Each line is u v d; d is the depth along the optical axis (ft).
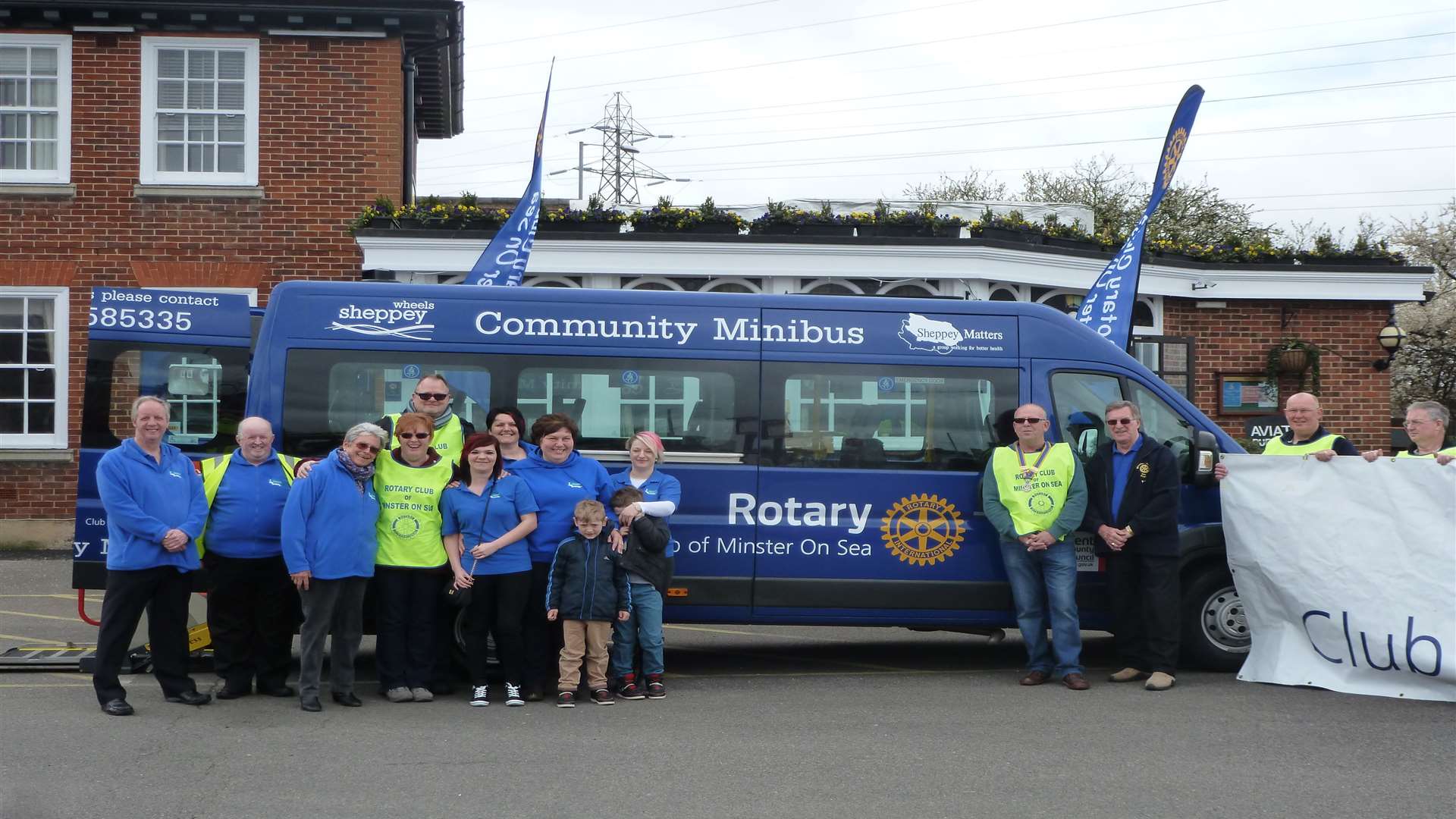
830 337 30.32
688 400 29.89
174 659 25.91
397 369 29.30
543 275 50.14
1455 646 25.88
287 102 52.44
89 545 30.17
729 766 21.15
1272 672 28.45
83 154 51.80
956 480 30.09
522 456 27.58
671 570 27.40
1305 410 29.45
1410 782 20.22
